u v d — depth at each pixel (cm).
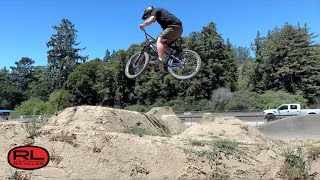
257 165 768
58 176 737
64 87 6744
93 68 6525
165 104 5447
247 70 6819
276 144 1047
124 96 5862
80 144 761
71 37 10012
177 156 755
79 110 990
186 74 941
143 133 945
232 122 1174
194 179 734
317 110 4012
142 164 747
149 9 915
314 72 6103
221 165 754
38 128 802
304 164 784
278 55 6162
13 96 9312
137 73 999
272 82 6247
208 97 5656
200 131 1094
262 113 4275
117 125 966
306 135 1842
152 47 973
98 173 738
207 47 5788
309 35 6412
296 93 5872
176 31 899
